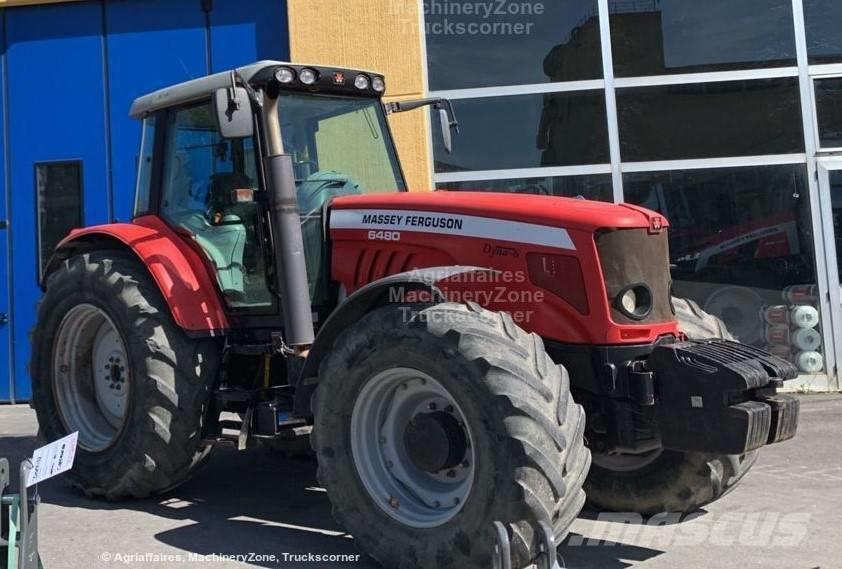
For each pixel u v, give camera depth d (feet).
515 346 11.07
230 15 27.66
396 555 11.60
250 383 15.52
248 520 14.62
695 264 26.48
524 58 26.71
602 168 26.61
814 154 25.95
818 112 26.08
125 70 28.07
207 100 15.58
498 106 26.81
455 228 13.07
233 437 15.17
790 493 15.90
